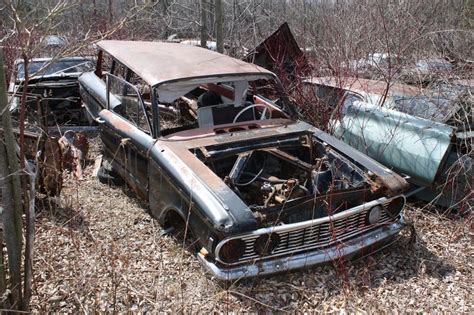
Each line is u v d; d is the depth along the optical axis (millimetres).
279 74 7484
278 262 3680
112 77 5613
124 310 3461
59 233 4488
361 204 4133
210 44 11289
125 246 4316
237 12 12227
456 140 4910
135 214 4961
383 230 4176
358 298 3729
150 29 12188
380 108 5660
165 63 5035
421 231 4859
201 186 3799
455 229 4871
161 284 3789
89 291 3625
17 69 7238
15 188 2834
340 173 4516
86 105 6828
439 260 4367
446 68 6602
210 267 3584
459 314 3604
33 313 3338
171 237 4453
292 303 3646
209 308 3557
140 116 4859
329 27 8734
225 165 4719
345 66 7438
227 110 5234
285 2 13383
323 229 3861
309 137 4922
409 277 4082
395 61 7258
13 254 2928
